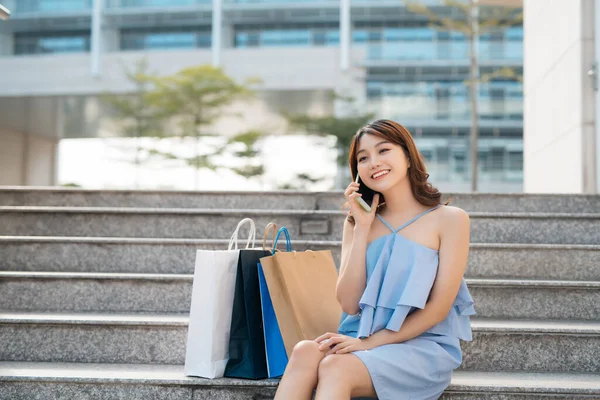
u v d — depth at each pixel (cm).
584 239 439
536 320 347
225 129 2923
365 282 268
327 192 496
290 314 278
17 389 286
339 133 2350
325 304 292
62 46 3027
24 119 2966
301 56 2645
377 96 2592
